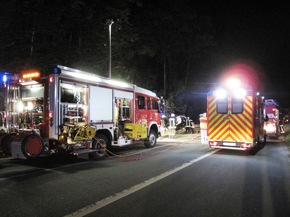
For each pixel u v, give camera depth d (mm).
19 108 10680
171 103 35031
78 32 24719
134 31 29578
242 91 12203
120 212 5453
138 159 11164
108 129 12039
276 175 8406
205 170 9055
